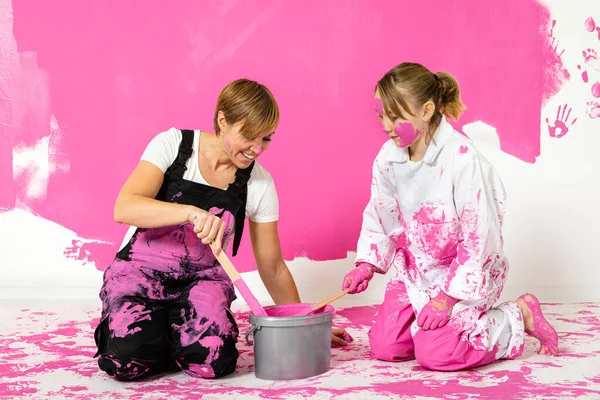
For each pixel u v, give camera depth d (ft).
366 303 8.91
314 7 9.26
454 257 5.80
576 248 9.14
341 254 9.33
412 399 4.65
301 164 9.33
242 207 5.73
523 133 9.16
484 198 5.41
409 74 5.35
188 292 5.42
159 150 5.55
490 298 5.71
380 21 9.23
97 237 9.48
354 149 9.30
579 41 9.13
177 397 4.79
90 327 7.38
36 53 9.39
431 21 9.18
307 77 9.30
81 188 9.46
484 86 9.16
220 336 5.20
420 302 5.72
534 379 5.14
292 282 6.28
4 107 9.39
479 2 9.13
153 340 5.12
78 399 4.78
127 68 9.43
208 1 9.36
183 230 5.52
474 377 5.24
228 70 9.39
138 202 5.20
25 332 7.13
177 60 9.41
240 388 4.99
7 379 5.32
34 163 9.46
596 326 7.20
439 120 5.65
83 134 9.46
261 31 9.33
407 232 5.99
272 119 5.23
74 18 9.39
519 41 9.13
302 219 9.34
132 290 5.32
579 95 9.12
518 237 9.16
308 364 5.26
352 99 9.27
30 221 9.47
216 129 5.48
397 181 5.86
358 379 5.22
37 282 9.50
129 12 9.39
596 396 4.67
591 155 9.14
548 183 9.16
